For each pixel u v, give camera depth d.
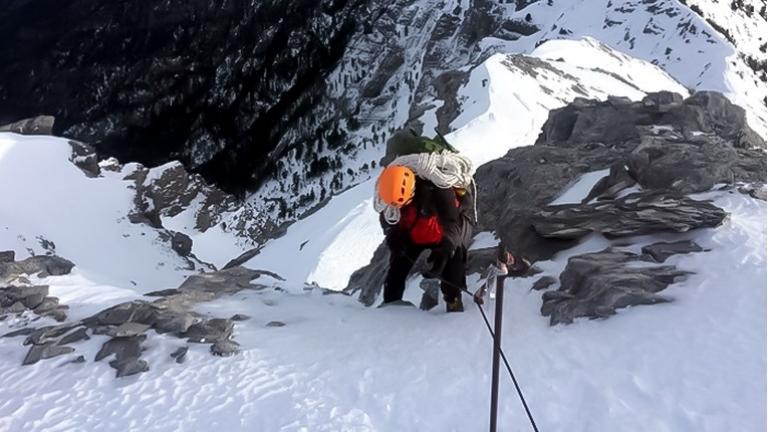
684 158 7.50
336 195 24.67
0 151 17.38
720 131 9.33
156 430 4.77
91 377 5.66
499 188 8.77
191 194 23.86
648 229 6.38
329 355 5.62
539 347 5.16
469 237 6.02
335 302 7.13
